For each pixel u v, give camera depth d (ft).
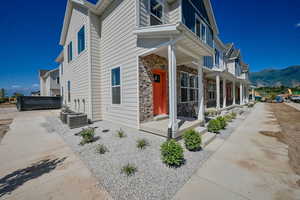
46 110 47.62
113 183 7.61
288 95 102.89
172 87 13.70
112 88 22.02
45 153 11.75
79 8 26.20
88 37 23.16
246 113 35.14
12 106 66.54
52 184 7.63
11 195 6.81
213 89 44.62
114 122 21.74
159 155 10.87
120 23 19.61
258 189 7.15
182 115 25.23
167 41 13.87
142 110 17.69
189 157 10.70
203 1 30.25
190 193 6.86
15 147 13.20
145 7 18.26
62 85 46.85
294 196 6.64
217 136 16.30
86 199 6.49
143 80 17.74
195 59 19.35
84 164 9.73
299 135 16.80
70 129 19.72
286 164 9.74
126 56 18.84
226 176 8.30
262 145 13.47
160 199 6.47
